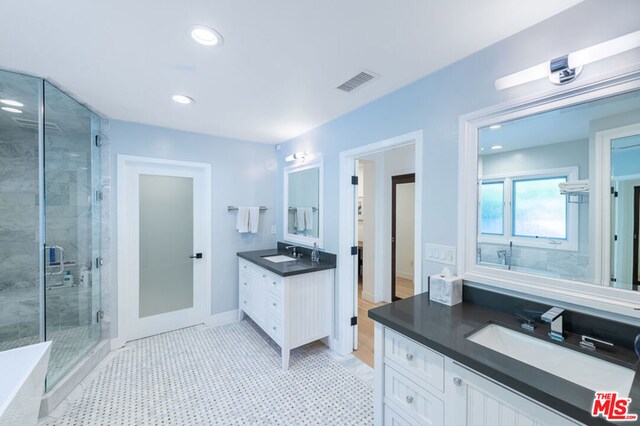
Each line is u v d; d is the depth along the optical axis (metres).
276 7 1.21
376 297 4.02
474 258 1.58
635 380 0.88
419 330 1.23
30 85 1.95
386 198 4.04
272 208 3.76
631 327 1.07
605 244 1.18
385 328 1.43
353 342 2.68
